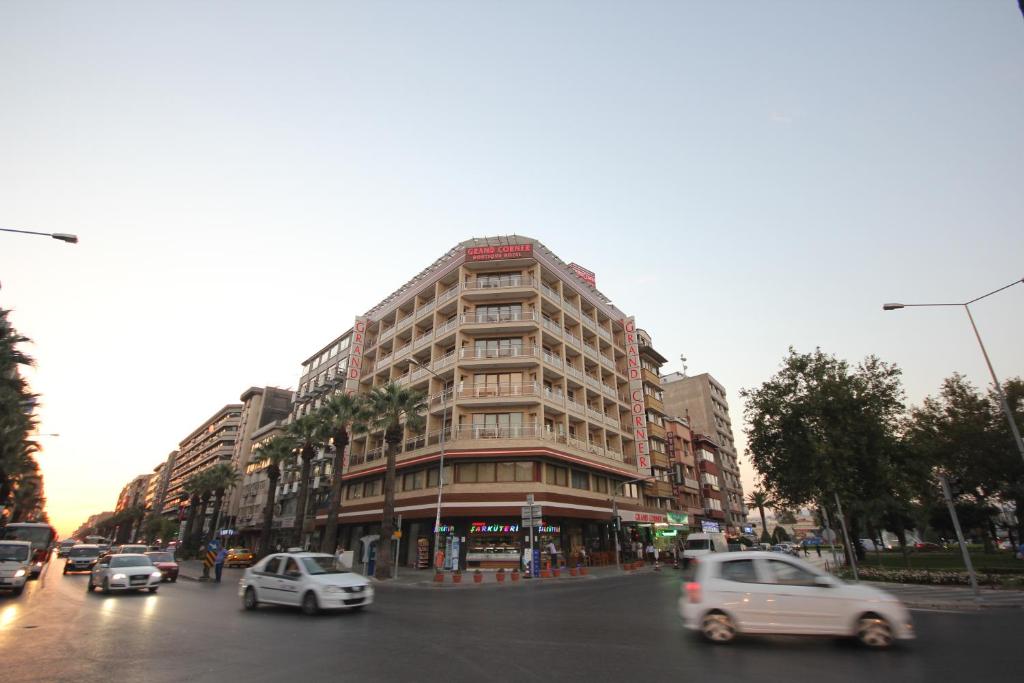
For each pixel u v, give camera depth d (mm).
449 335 37344
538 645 9195
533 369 35750
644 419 45438
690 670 7289
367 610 14008
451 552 30266
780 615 8977
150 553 25016
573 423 39062
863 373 24938
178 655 8398
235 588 21531
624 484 44344
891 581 20688
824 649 8555
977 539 55656
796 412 25094
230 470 61219
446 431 35250
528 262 39094
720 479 69188
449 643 9398
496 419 34812
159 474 147750
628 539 42312
